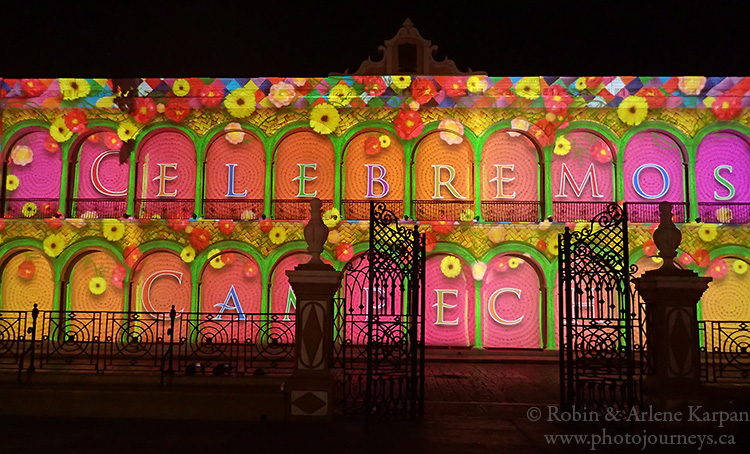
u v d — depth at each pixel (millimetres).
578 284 9445
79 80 22406
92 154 23266
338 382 10344
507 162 22984
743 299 21562
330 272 9281
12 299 22234
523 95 22203
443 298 22375
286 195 22938
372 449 7719
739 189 22281
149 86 22578
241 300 22312
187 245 22250
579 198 22547
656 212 22266
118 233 22266
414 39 23328
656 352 9227
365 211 22594
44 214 22797
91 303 22297
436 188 22828
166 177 23031
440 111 22766
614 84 21984
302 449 7691
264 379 9656
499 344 22094
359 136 23094
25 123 22969
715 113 22172
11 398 9438
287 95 22547
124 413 9352
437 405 11125
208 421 9133
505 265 22469
